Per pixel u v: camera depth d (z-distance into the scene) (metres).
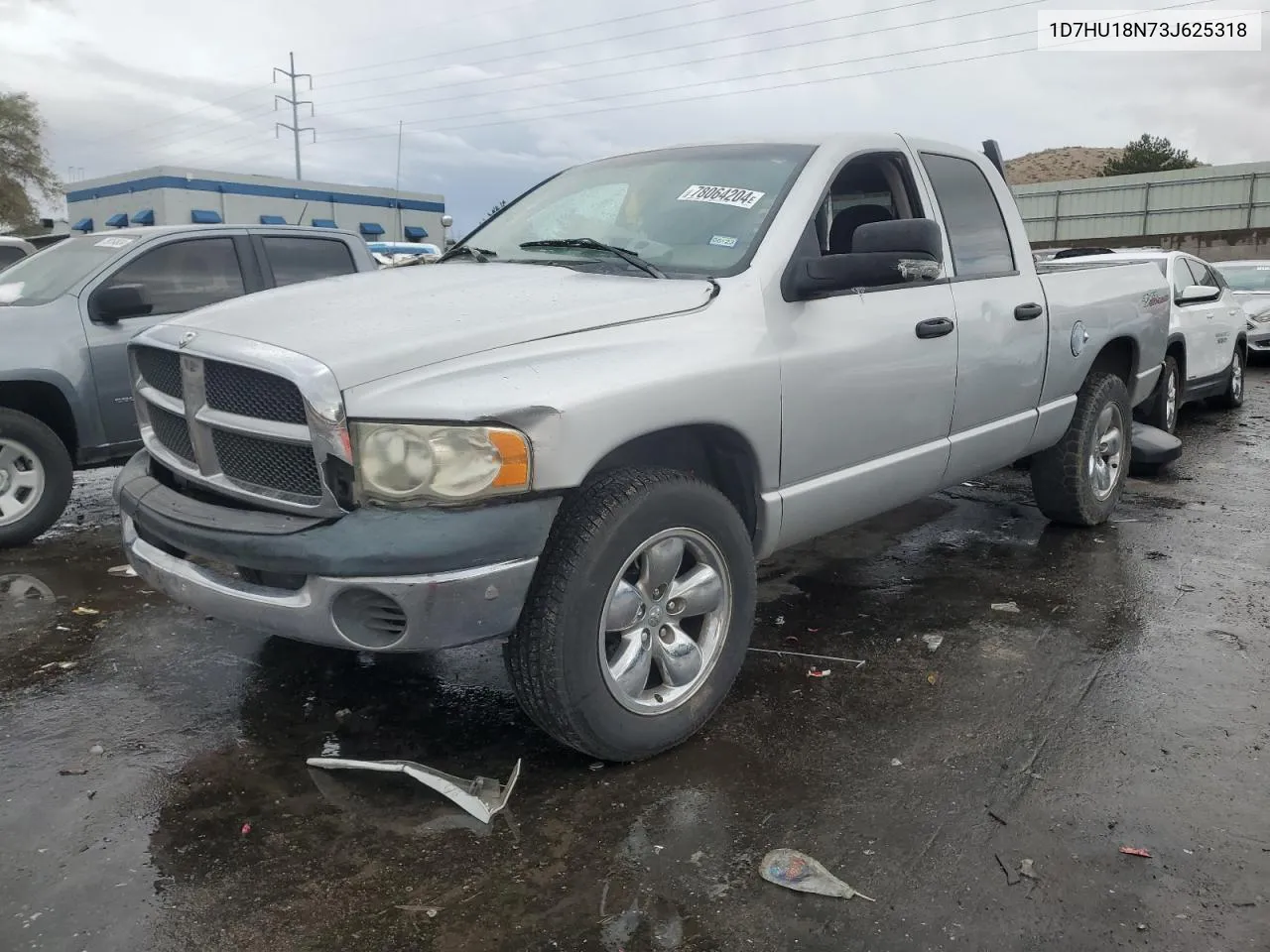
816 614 4.49
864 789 3.01
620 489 2.96
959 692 3.68
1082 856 2.67
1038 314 4.77
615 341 3.00
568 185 4.43
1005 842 2.74
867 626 4.35
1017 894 2.52
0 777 3.08
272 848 2.72
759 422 3.32
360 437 2.64
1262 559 5.29
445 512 2.64
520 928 2.40
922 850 2.70
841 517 3.87
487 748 3.28
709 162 4.05
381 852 2.70
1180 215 41.66
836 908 2.47
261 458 2.91
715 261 3.53
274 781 3.06
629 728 3.05
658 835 2.77
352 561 2.63
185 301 6.26
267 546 2.73
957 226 4.46
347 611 2.74
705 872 2.61
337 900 2.50
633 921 2.42
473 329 2.88
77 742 3.31
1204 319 9.65
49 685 3.74
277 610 2.81
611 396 2.84
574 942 2.35
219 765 3.16
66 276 5.98
